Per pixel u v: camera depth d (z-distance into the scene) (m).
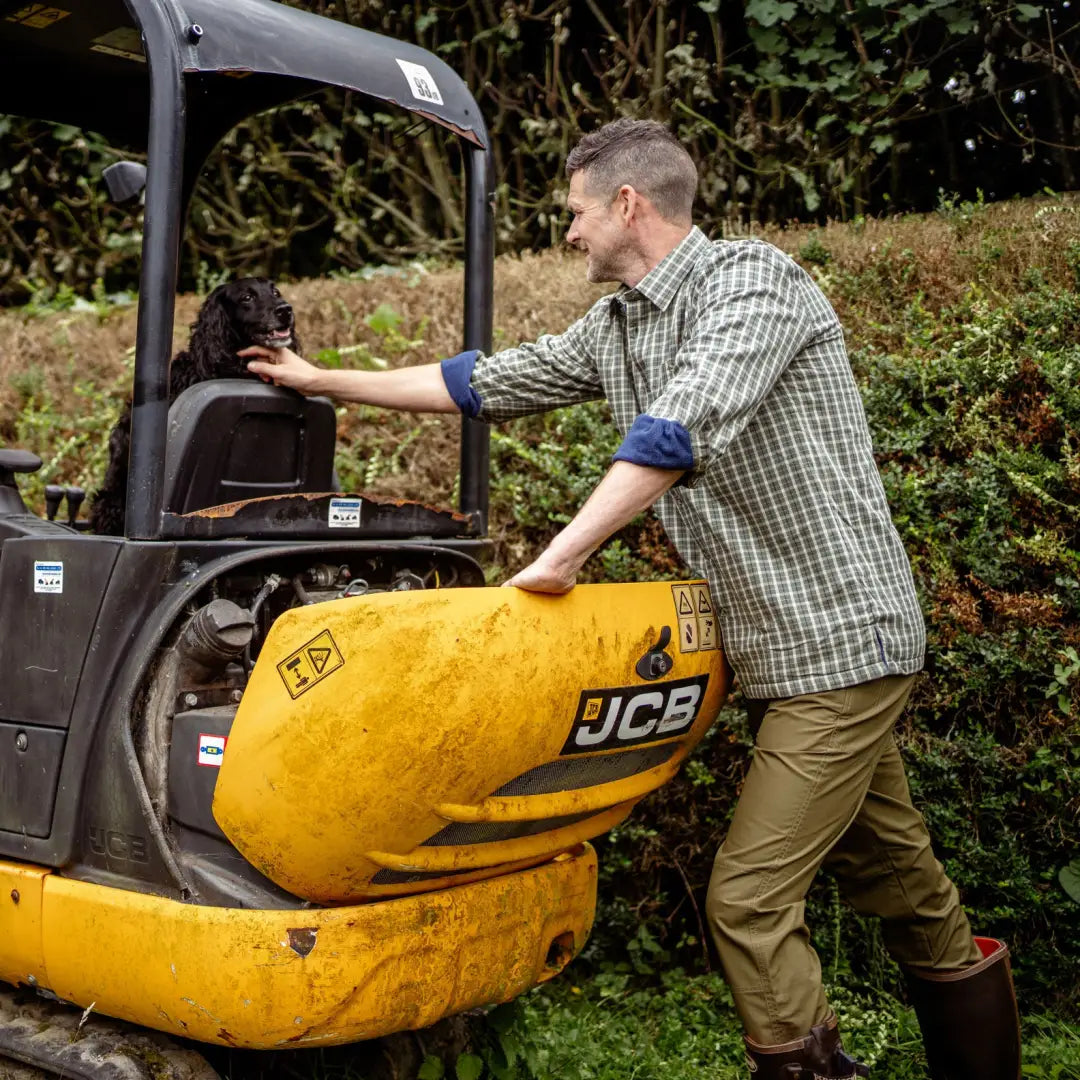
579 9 5.70
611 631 2.16
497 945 2.26
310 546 2.32
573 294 4.36
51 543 2.30
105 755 2.20
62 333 5.79
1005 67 4.83
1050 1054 2.80
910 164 5.18
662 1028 3.08
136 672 2.16
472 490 2.89
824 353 2.36
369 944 2.03
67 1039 2.23
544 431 4.03
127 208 7.21
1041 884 3.09
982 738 3.08
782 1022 2.25
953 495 3.27
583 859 2.51
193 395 2.42
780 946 2.27
